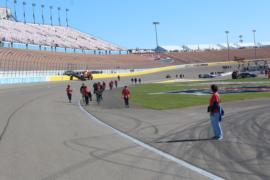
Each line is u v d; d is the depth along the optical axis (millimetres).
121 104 32188
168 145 12453
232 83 61250
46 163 9828
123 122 19578
